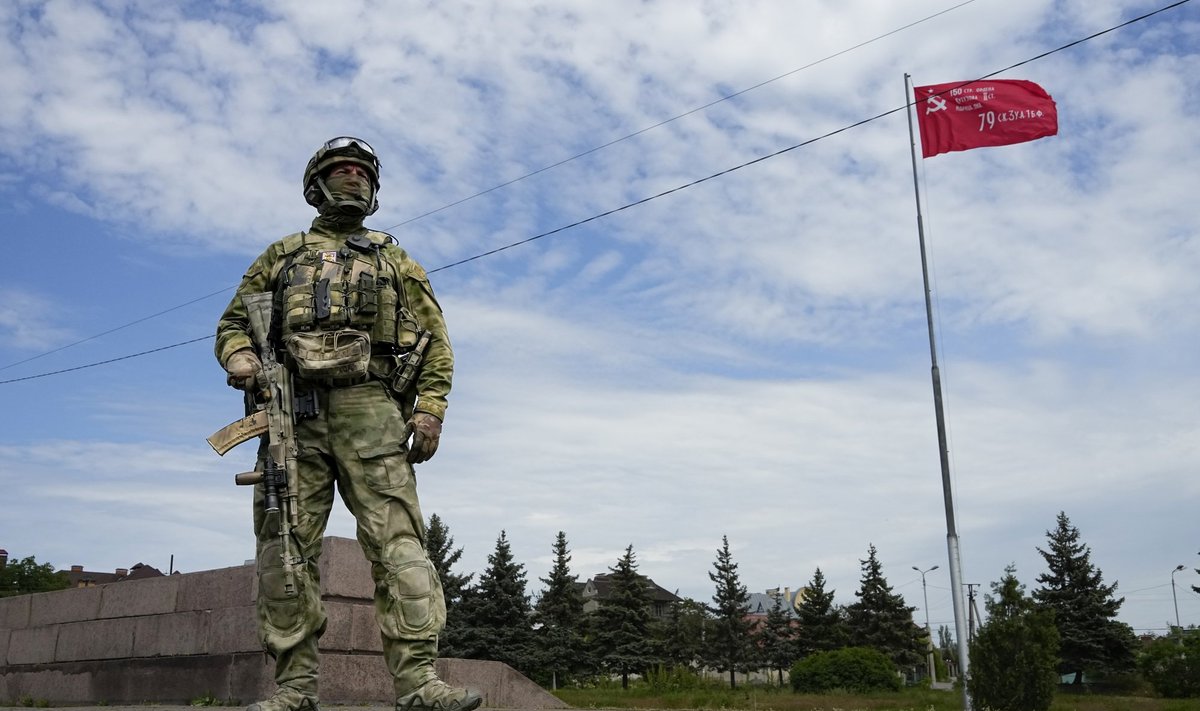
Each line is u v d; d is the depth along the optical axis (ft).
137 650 40.78
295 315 15.16
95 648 42.70
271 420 15.16
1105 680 169.27
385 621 14.88
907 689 161.79
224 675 36.91
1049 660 62.23
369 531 15.08
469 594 156.97
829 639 210.59
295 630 15.14
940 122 76.95
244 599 37.58
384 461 15.25
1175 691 132.57
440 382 15.88
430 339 16.08
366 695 35.32
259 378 15.28
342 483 15.39
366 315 15.28
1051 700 62.23
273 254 16.15
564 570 174.70
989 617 64.80
